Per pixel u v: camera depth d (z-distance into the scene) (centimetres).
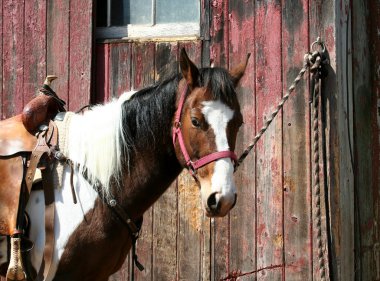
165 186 348
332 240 448
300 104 462
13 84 550
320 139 455
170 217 494
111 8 535
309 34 463
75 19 531
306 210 459
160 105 339
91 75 523
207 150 316
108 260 336
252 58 478
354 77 496
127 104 345
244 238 474
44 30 540
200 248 486
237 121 323
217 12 489
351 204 474
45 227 332
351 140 480
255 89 476
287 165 464
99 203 333
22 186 335
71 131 347
